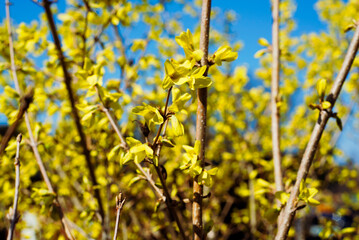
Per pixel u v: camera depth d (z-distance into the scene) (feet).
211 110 12.87
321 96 3.88
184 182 10.32
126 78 7.61
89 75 4.62
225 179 14.20
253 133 14.93
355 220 15.05
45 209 4.82
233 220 14.30
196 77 2.95
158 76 10.25
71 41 8.01
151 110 3.04
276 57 5.64
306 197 3.67
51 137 8.72
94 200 6.90
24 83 7.22
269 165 12.34
